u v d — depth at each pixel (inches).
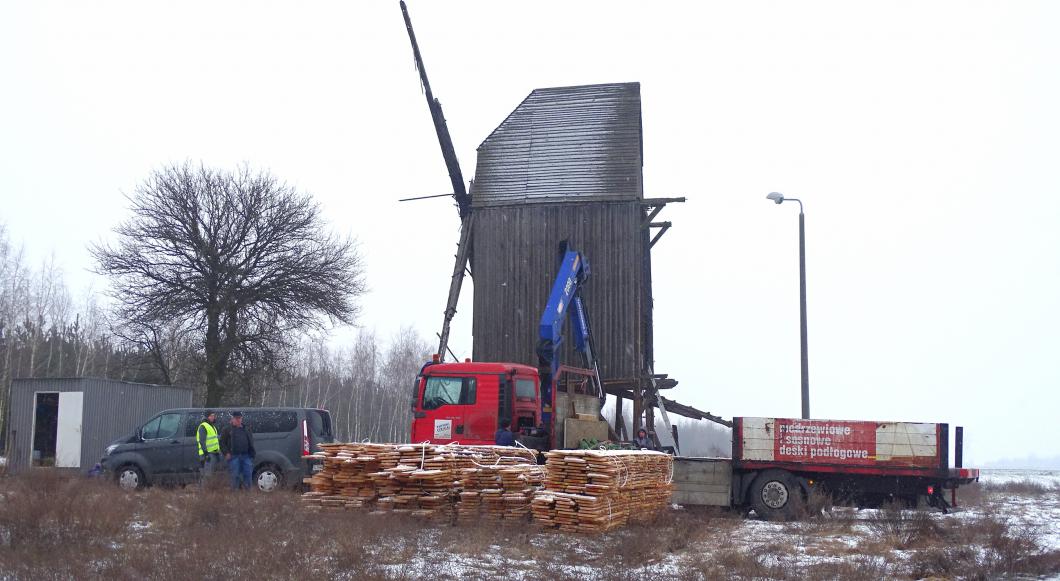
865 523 674.2
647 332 1314.0
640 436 855.1
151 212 1469.0
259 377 1497.3
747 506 740.7
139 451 852.0
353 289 1557.6
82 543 456.8
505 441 721.0
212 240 1467.8
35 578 383.9
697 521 634.8
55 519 510.6
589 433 844.0
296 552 444.8
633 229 1258.6
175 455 852.0
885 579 449.4
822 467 725.9
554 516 572.1
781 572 447.8
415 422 776.3
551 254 1270.9
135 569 406.9
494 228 1294.3
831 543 570.3
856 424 726.5
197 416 863.1
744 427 743.1
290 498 673.0
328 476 625.6
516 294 1268.5
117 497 642.8
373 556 455.2
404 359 2950.3
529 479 607.2
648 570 446.3
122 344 1690.5
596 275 1253.1
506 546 513.0
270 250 1503.4
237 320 1450.5
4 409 1818.4
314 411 876.6
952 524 648.4
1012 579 456.8
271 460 833.5
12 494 636.7
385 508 604.1
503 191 1309.1
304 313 1503.4
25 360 2123.5
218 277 1455.5
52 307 2346.2
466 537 523.2
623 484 598.9
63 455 1009.5
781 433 736.3
